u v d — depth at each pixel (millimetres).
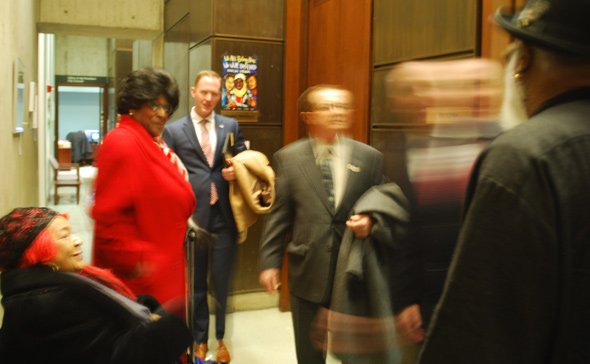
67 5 6543
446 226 1697
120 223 2064
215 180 3443
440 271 1725
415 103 1734
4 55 3387
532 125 842
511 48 1019
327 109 2420
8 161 3643
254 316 4324
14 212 1541
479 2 2543
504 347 824
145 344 1472
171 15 5926
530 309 803
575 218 795
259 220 4457
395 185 2045
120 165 2053
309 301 2404
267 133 4496
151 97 2121
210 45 4383
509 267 812
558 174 797
